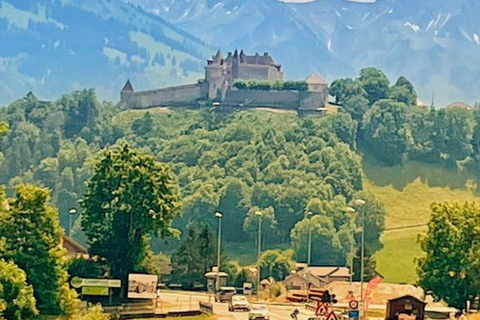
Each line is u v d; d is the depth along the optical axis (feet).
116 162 655.76
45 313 434.71
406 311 521.65
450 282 636.07
